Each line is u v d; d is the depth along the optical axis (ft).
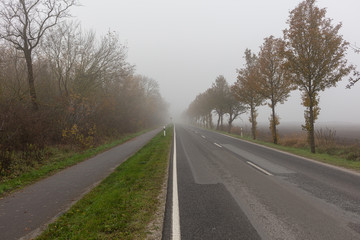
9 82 42.73
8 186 21.48
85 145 46.83
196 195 17.07
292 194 17.01
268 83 59.16
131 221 13.10
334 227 11.66
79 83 56.08
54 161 33.50
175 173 24.35
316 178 21.72
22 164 29.09
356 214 13.26
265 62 57.47
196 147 46.73
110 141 62.75
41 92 49.60
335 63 38.93
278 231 11.30
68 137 44.32
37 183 23.02
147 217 13.51
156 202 15.96
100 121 65.57
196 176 22.95
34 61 50.62
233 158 33.35
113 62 61.57
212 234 11.16
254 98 73.87
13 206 16.80
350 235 10.82
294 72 42.14
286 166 27.45
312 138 42.22
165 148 45.03
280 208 14.29
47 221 14.26
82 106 50.16
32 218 14.73
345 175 22.91
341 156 38.63
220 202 15.51
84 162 33.86
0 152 27.27
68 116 48.34
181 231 11.54
